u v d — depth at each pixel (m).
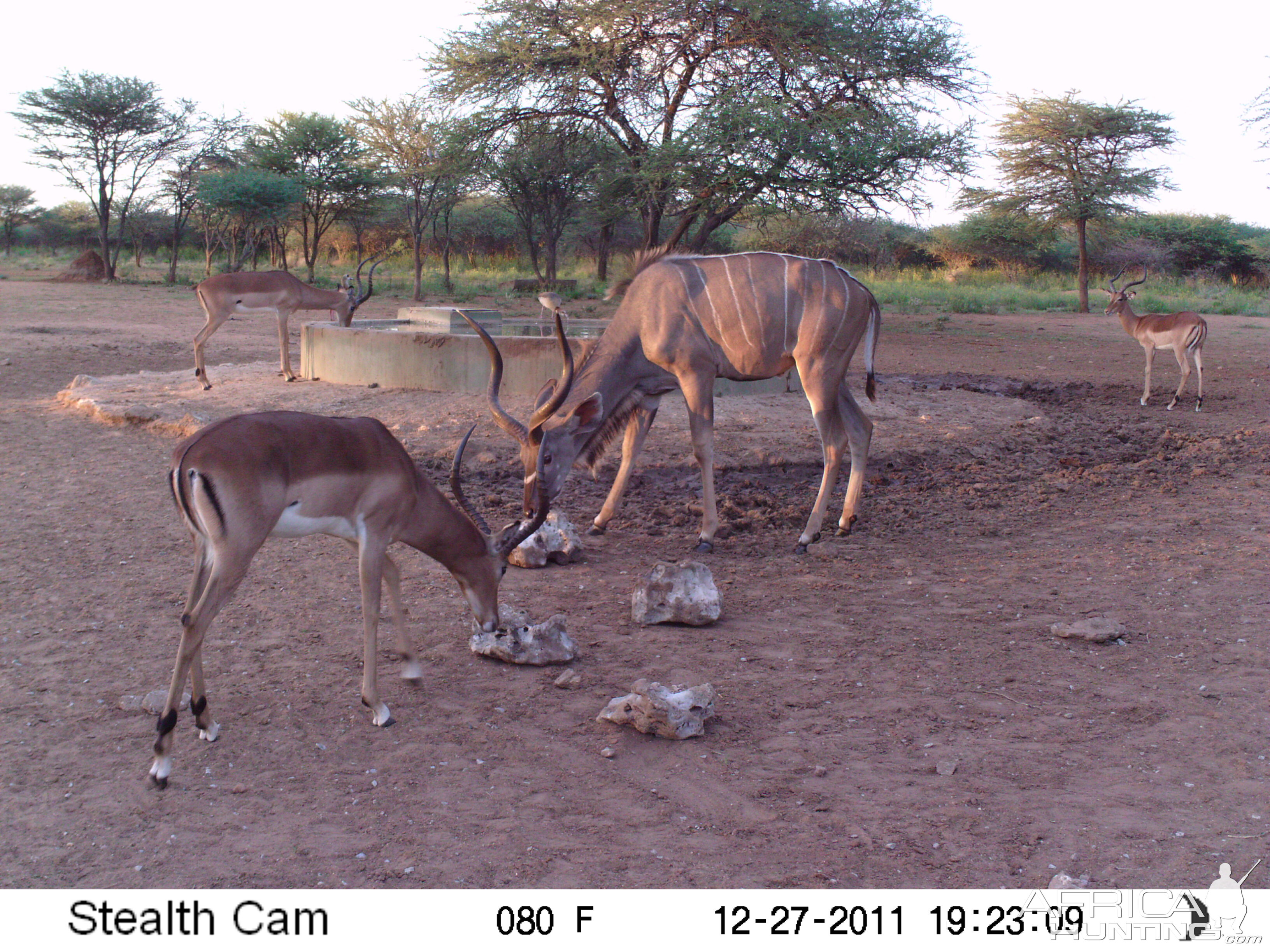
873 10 22.81
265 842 3.36
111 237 52.72
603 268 38.72
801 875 3.23
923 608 5.80
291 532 3.94
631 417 7.32
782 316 6.82
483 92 23.67
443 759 3.98
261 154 37.28
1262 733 4.25
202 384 11.65
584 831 3.49
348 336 11.40
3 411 10.91
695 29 22.03
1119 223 38.72
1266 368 17.89
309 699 4.44
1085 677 4.84
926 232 54.50
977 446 10.23
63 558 6.23
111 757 3.88
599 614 5.66
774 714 4.44
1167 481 9.10
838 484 8.76
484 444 9.17
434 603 5.73
